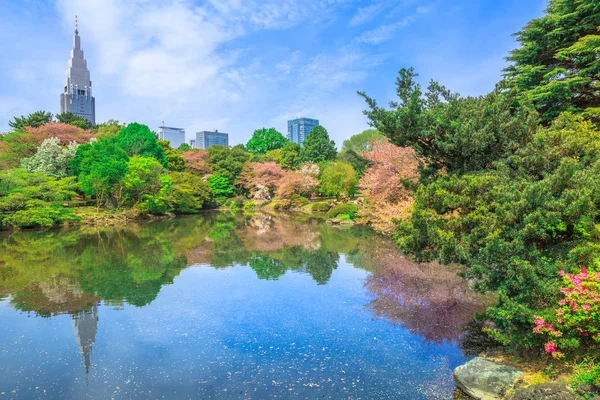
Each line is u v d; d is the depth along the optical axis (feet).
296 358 22.85
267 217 126.93
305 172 165.89
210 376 20.85
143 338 26.35
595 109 44.24
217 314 31.09
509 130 23.59
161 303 34.27
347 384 19.72
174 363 22.49
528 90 52.26
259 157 216.74
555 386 14.97
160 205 119.96
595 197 17.40
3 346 25.30
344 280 41.29
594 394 13.99
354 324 28.22
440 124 23.36
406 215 48.96
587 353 15.96
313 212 144.36
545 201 17.63
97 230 90.43
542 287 16.21
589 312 14.53
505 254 17.58
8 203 83.97
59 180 105.91
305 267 48.57
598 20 48.42
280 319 29.66
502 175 21.18
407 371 20.99
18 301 35.32
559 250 18.97
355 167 140.26
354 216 98.12
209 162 192.85
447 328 26.91
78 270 48.24
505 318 16.97
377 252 57.26
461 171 24.71
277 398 18.47
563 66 52.54
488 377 17.66
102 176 101.50
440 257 20.02
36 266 50.70
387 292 36.06
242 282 41.39
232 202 170.19
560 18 49.78
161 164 131.13
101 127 169.07
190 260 54.19
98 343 25.64
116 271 47.57
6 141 123.65
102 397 18.88
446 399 18.13
